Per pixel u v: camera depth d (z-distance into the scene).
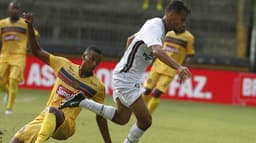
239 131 36.22
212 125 38.53
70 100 20.47
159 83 37.66
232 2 71.56
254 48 63.78
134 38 21.64
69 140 27.42
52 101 21.20
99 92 21.53
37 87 55.09
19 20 36.53
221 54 67.81
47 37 67.56
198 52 67.50
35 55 21.50
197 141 30.36
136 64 21.64
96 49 21.11
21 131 19.66
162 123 37.50
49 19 68.31
